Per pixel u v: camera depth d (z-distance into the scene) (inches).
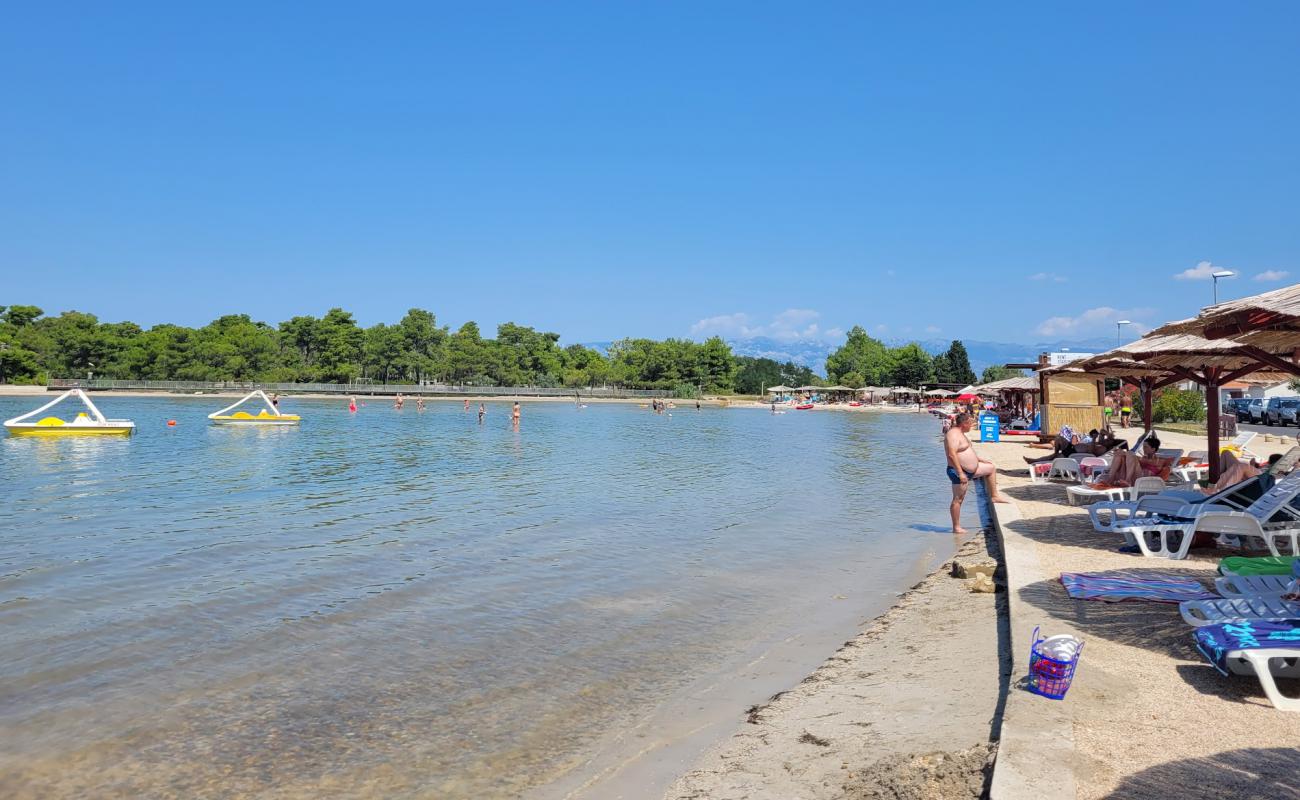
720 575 482.6
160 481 941.2
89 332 5246.1
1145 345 528.1
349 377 5708.7
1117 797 174.6
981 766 202.1
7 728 262.5
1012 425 1785.2
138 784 227.0
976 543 573.9
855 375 6402.6
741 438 1936.5
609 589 447.5
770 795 212.4
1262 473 435.2
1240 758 192.9
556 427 2391.7
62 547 548.1
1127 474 628.7
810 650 345.7
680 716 275.6
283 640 353.7
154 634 360.5
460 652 340.2
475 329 6722.4
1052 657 232.5
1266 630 250.1
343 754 246.2
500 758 244.4
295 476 1003.3
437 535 602.5
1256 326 267.3
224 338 5698.8
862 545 577.3
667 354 6082.7
